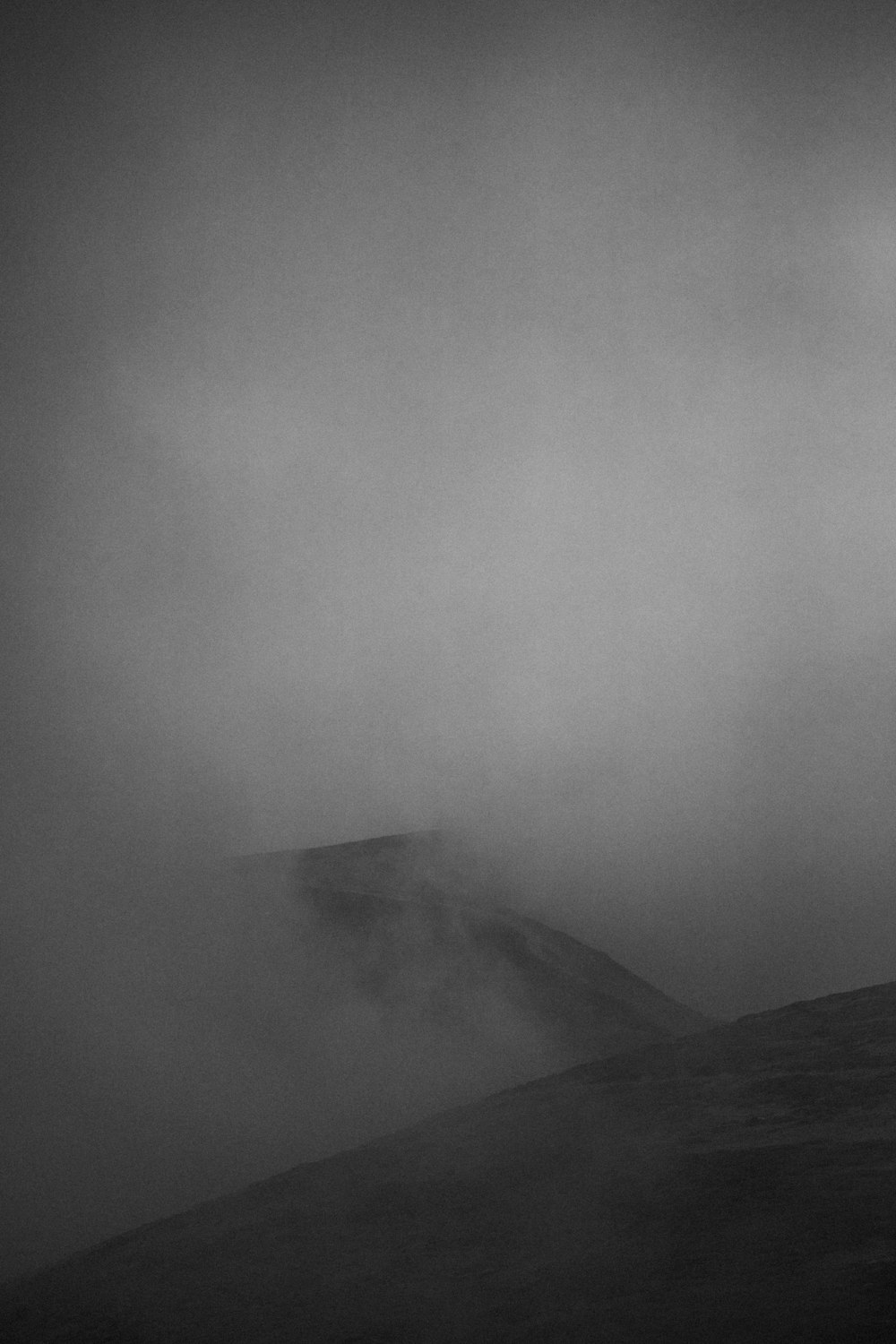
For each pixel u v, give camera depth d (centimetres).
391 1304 2522
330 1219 3231
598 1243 2642
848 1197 2516
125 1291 3005
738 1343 1942
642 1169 3030
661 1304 2191
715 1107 3441
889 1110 3070
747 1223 2517
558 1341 2138
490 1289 2500
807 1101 3291
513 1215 2952
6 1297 3319
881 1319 1873
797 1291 2075
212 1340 2522
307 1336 2425
